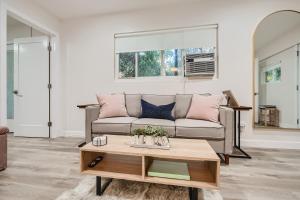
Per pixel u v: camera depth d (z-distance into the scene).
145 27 3.17
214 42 2.92
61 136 3.50
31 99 3.50
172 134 2.15
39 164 2.02
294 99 2.74
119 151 1.34
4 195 1.40
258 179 1.69
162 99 2.80
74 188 1.50
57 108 3.44
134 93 3.21
